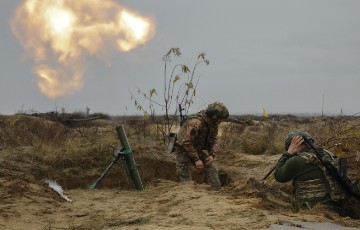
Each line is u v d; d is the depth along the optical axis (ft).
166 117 45.65
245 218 20.01
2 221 22.43
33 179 29.71
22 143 41.29
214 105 30.96
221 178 36.60
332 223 19.24
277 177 24.26
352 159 33.94
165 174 36.86
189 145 30.37
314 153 23.68
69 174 34.35
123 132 33.47
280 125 58.75
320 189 23.02
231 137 49.52
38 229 21.59
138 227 19.45
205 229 18.30
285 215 20.47
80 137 43.21
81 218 23.70
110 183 34.96
